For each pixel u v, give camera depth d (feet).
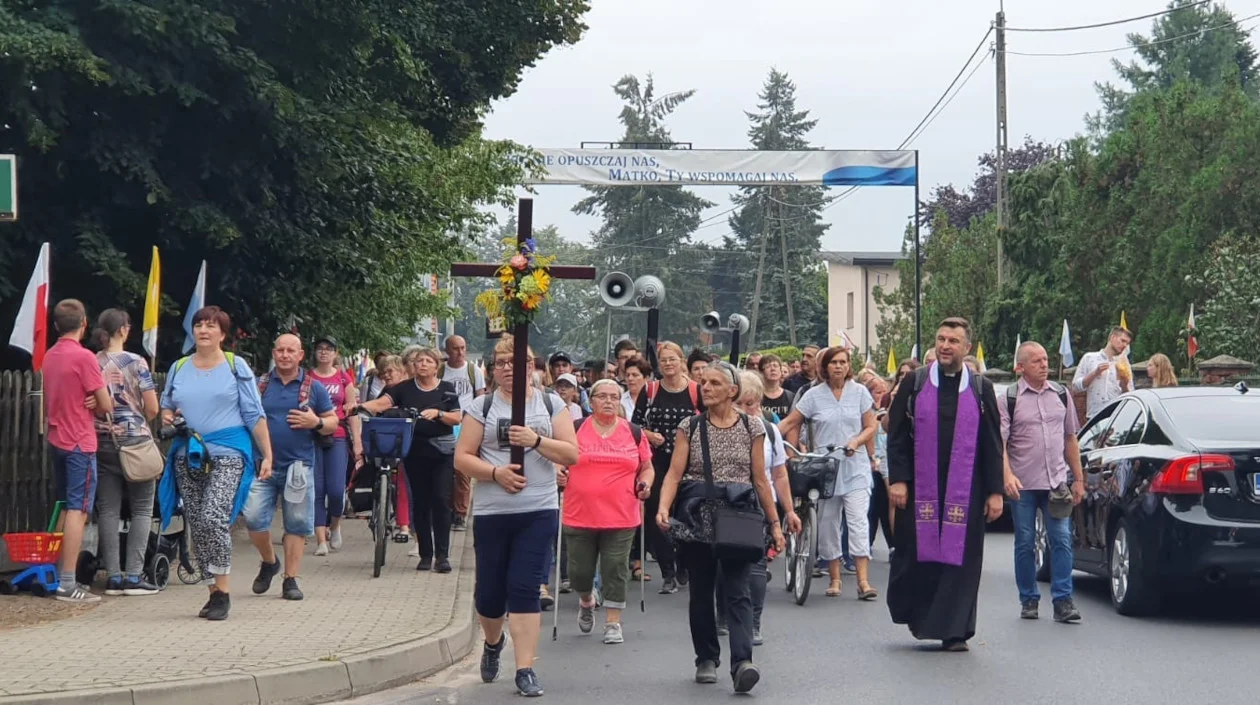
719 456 30.25
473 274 28.40
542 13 84.53
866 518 44.01
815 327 309.83
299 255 58.34
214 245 55.26
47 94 49.11
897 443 34.30
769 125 295.69
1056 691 28.96
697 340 277.03
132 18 49.78
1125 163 135.64
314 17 56.70
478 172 97.55
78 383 36.81
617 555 36.17
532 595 28.99
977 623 37.76
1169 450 38.04
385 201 62.90
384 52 68.28
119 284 52.70
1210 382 82.69
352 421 54.08
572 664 33.04
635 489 36.55
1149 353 125.49
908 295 197.57
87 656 29.50
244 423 35.40
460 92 85.71
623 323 275.39
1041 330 142.72
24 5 49.55
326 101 59.21
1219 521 36.86
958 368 34.32
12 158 33.83
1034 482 37.63
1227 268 112.06
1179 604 41.27
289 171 57.06
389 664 30.14
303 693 28.14
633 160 124.16
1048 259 147.43
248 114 54.03
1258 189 119.24
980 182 256.93
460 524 61.72
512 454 28.27
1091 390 61.05
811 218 294.46
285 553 39.14
